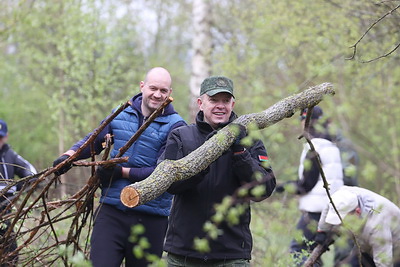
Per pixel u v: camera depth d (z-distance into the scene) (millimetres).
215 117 6590
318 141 8266
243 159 6098
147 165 7020
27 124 24703
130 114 7145
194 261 6465
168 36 33750
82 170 13523
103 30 18500
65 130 18797
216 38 19875
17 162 9078
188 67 32188
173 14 33594
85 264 5289
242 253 6402
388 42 12422
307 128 6508
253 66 17547
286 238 5492
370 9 11734
